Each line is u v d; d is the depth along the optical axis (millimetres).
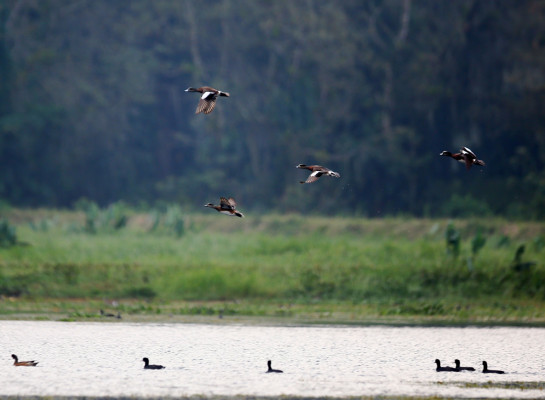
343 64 68312
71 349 20844
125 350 20828
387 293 31453
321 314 28188
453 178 65750
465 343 22641
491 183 63625
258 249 37938
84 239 40531
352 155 67062
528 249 38219
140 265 32906
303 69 70812
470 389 17031
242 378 17781
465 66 65312
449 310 29062
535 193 59875
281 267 33156
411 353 21031
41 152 70812
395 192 67062
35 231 44594
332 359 20062
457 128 65562
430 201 64375
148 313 27844
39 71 71375
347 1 72250
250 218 51969
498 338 23562
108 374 17953
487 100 64562
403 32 69375
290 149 69250
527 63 63500
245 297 31281
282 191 70062
